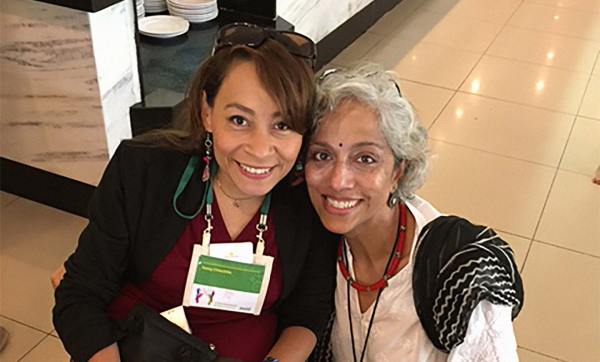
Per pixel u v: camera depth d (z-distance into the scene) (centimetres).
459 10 513
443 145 350
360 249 140
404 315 134
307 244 142
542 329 246
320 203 131
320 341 154
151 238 136
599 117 384
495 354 124
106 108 253
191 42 309
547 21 505
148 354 130
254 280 140
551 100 399
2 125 275
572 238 291
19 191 292
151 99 265
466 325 122
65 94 254
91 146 263
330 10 397
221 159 128
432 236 128
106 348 133
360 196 126
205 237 137
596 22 508
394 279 133
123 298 145
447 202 309
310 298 147
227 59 121
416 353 134
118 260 140
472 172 330
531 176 330
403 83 409
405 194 132
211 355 131
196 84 128
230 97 121
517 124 373
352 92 120
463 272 122
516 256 279
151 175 135
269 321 148
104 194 138
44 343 228
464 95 399
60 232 275
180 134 139
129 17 250
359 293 141
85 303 138
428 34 472
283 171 128
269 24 330
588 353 238
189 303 141
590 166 340
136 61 260
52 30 240
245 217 139
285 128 123
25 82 258
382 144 122
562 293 262
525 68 435
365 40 456
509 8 523
